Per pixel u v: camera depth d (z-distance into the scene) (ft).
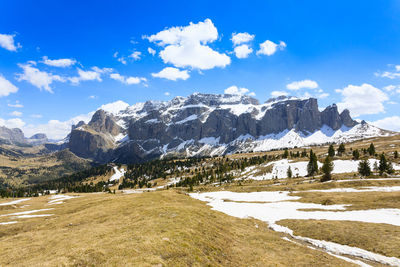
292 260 79.46
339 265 75.77
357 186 250.78
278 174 560.20
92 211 154.71
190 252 68.28
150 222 97.35
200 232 89.35
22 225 142.82
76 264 56.29
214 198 281.74
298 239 109.70
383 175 316.60
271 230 126.72
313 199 202.39
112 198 218.18
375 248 87.40
